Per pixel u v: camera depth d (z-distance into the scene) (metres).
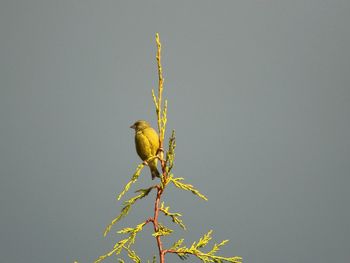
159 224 6.68
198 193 6.49
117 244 6.32
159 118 6.85
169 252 6.57
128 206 6.53
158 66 6.71
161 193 6.62
